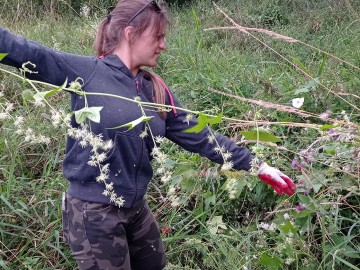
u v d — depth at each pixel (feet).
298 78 12.75
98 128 6.63
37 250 9.55
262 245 8.78
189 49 16.94
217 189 10.27
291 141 10.71
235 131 11.37
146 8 6.82
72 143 6.88
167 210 10.22
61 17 23.47
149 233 7.81
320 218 8.43
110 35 6.93
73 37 19.31
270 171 7.37
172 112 7.31
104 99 6.65
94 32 19.29
